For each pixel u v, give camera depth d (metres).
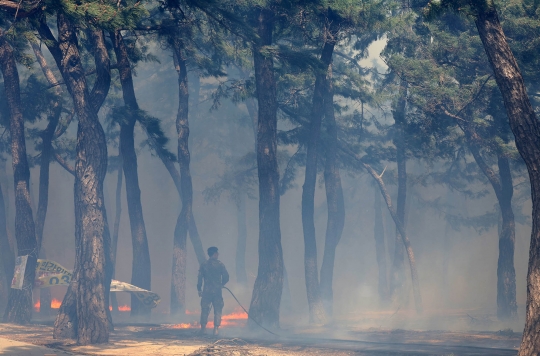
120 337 15.11
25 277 19.02
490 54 9.40
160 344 13.24
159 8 18.08
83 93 14.59
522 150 8.98
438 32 21.53
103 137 14.72
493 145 21.41
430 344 12.93
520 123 9.00
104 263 14.19
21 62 21.61
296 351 11.86
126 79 20.42
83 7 11.95
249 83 25.20
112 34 19.70
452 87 21.44
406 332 16.91
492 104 20.64
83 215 14.15
